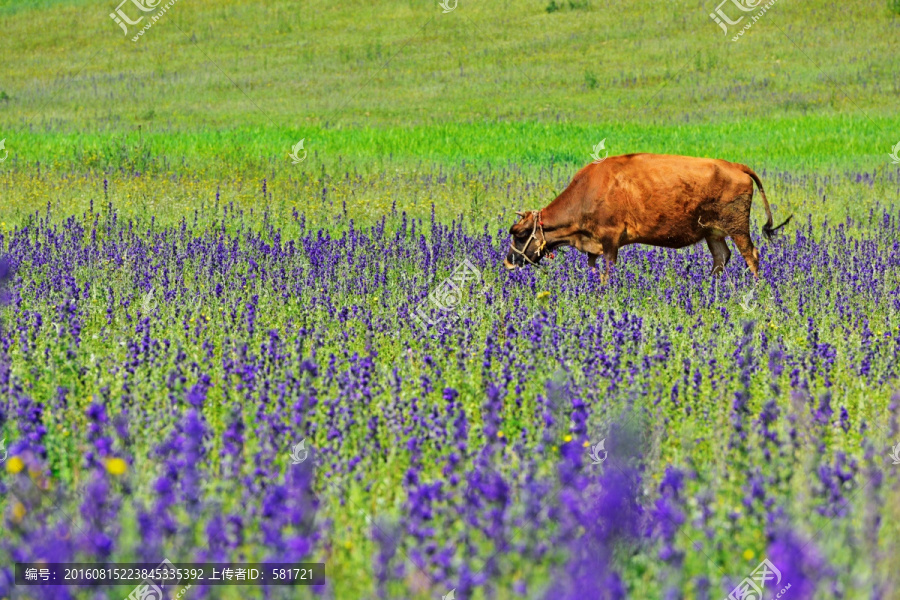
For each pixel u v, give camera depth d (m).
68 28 104.44
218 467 11.49
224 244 25.84
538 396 13.48
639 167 24.36
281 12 107.19
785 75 78.75
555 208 25.16
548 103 73.75
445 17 102.81
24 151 46.75
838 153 52.25
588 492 10.66
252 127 63.25
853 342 18.28
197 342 17.48
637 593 9.23
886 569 9.38
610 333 18.48
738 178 24.33
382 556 9.02
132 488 10.36
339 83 83.25
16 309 19.22
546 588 8.36
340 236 30.94
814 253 26.75
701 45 88.94
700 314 20.11
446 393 13.30
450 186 39.25
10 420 12.68
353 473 11.69
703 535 10.24
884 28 89.00
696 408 14.39
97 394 13.45
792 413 13.66
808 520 10.48
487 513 9.91
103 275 22.52
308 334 18.03
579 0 104.50
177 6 111.25
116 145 44.59
